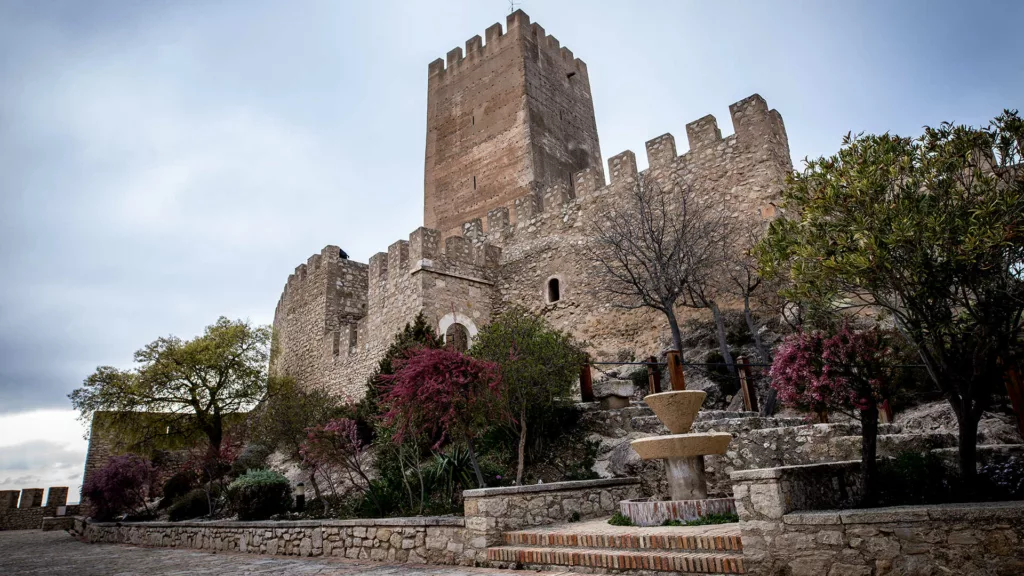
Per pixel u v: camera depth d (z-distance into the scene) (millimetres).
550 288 24266
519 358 11898
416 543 8969
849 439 8508
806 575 5395
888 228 6547
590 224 23406
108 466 22297
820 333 7305
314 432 13391
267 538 11875
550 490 9031
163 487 25281
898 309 7539
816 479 6402
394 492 11750
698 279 17219
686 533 6543
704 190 20484
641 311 20984
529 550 7422
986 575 4633
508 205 33562
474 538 8172
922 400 10906
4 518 32281
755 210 19031
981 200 6355
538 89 36219
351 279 32375
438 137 39344
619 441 11844
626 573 6441
